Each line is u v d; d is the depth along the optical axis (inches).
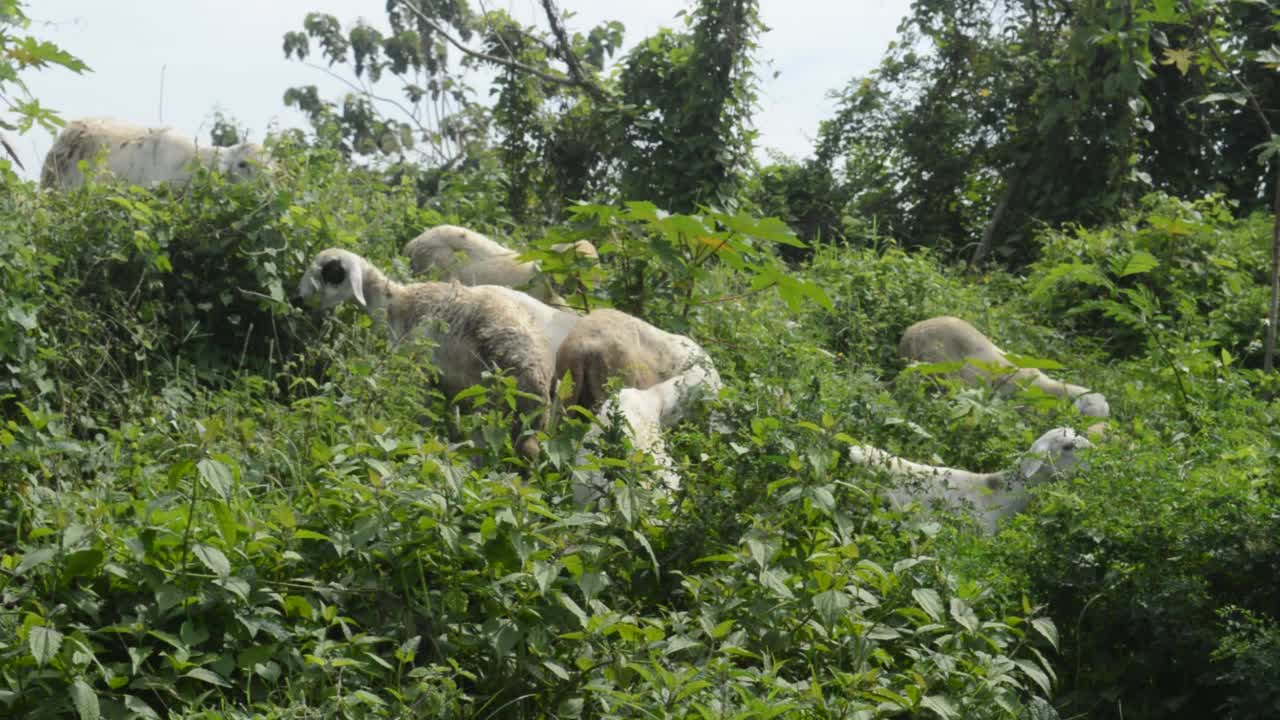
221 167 325.1
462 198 449.1
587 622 143.5
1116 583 171.2
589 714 147.0
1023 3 569.3
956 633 148.9
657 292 277.6
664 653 139.5
